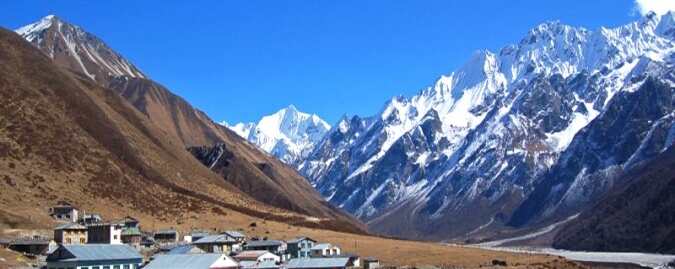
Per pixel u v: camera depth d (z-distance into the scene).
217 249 196.38
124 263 141.62
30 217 195.12
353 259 198.50
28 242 168.25
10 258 153.88
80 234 181.00
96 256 138.38
